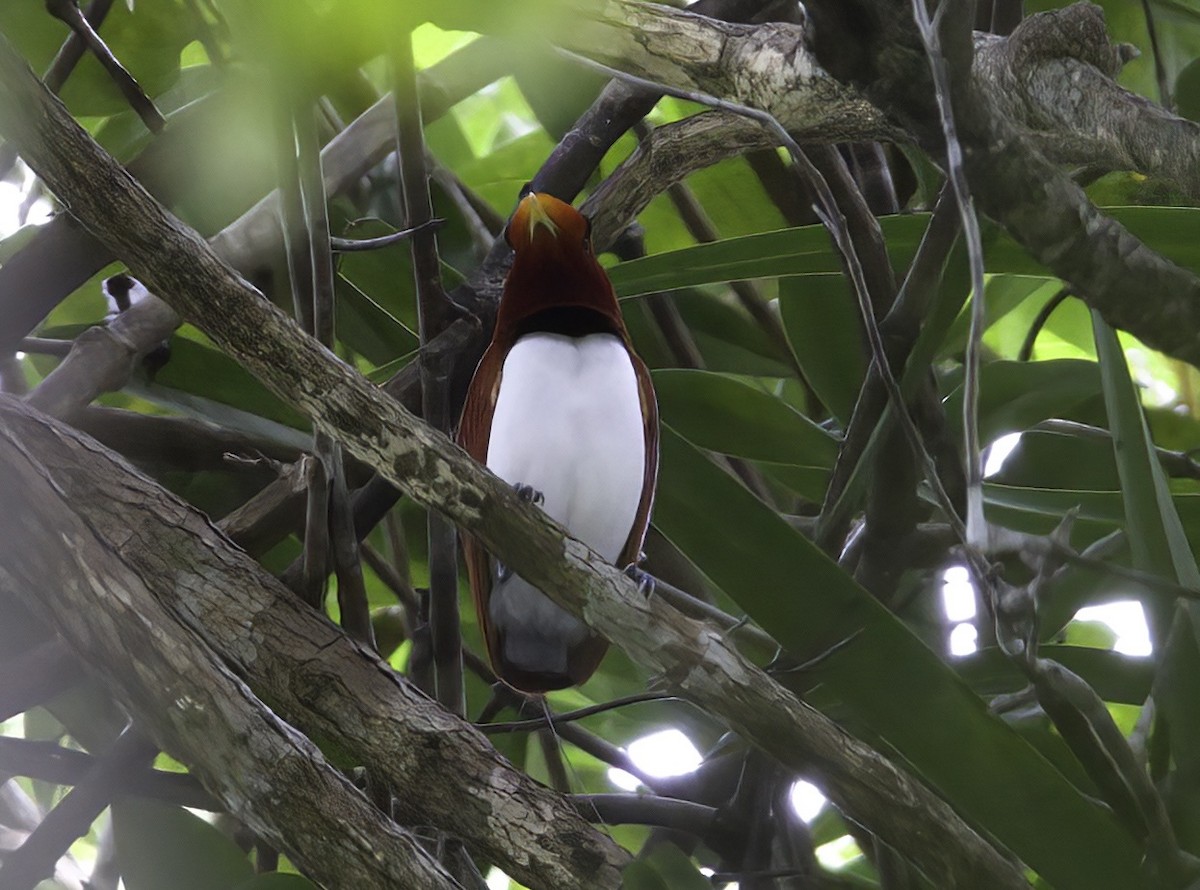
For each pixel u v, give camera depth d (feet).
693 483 18.04
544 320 23.71
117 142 27.78
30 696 19.74
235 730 14.47
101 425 24.89
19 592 15.33
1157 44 24.93
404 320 28.81
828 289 24.36
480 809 16.65
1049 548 16.61
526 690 23.79
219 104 21.65
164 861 20.71
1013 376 25.81
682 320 29.58
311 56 15.62
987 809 17.80
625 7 19.54
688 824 22.67
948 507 15.71
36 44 25.46
